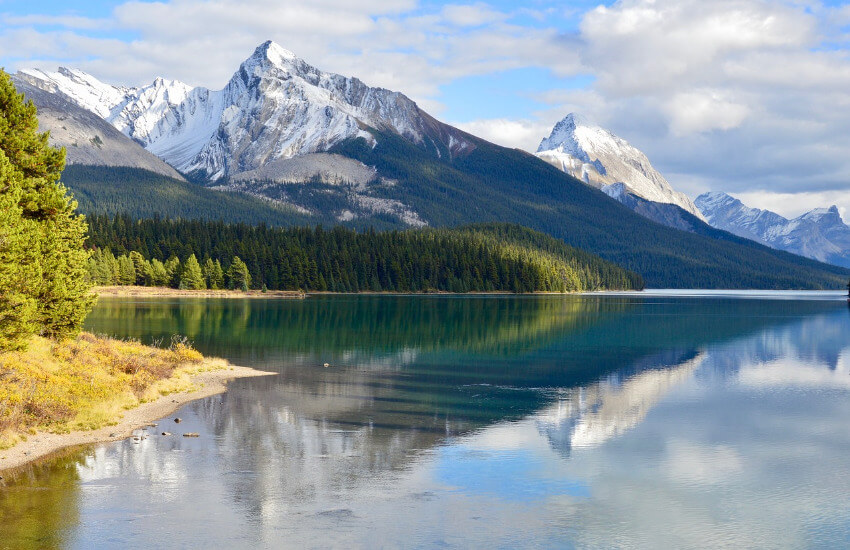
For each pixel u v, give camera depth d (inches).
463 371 2659.9
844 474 1344.7
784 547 1002.1
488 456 1418.6
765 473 1344.7
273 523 1024.9
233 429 1574.8
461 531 1018.7
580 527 1052.5
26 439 1358.3
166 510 1059.9
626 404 2027.6
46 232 1946.4
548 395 2156.7
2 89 1914.4
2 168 1689.2
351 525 1027.3
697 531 1050.7
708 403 2062.0
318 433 1569.9
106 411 1593.3
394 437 1557.6
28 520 1005.2
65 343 2027.6
